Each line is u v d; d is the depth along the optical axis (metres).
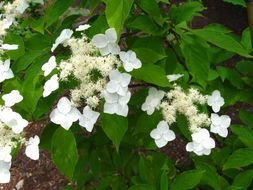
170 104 0.31
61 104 0.28
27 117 0.31
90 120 0.28
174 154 0.65
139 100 0.32
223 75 0.41
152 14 0.31
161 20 0.31
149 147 0.33
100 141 0.39
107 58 0.28
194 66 0.32
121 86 0.27
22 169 0.73
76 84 0.29
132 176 0.39
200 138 0.29
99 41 0.28
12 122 0.28
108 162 0.41
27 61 0.31
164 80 0.28
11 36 0.33
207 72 0.32
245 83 0.42
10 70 0.30
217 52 0.43
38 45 0.35
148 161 0.39
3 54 0.34
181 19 0.34
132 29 0.37
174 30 0.33
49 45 0.35
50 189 0.69
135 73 0.28
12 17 0.39
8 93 0.30
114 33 0.27
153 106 0.30
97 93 0.29
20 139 0.29
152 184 0.35
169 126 0.32
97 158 0.40
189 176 0.31
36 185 0.70
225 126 0.30
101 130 0.39
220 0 0.95
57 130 0.28
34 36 0.36
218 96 0.31
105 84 0.28
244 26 0.88
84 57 0.27
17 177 0.72
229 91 0.41
